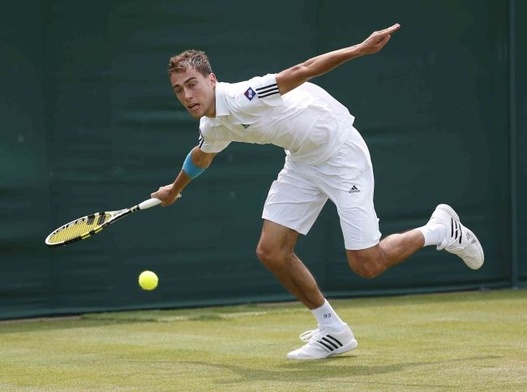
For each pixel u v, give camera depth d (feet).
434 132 76.95
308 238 73.15
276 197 44.27
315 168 43.52
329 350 44.60
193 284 69.97
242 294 71.56
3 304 64.90
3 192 64.49
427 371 40.19
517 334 53.47
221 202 70.64
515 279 80.18
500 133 79.51
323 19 73.41
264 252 44.16
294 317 64.49
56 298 66.23
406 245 44.50
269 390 36.55
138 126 67.97
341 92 74.13
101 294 67.36
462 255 47.47
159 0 68.39
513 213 79.71
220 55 70.33
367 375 39.52
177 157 69.05
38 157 65.36
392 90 75.61
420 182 76.54
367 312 65.98
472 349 47.19
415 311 66.28
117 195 67.51
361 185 43.42
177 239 69.46
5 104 64.49
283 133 42.27
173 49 68.85
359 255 43.45
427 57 76.74
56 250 66.18
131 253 68.13
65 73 66.08
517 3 79.71
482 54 78.64
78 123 66.49
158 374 41.34
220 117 41.29
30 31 65.10
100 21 66.90
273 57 71.87
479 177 78.69
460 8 77.87
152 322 63.00
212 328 59.21
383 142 75.46
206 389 37.17
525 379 37.91
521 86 79.97
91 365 44.80
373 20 75.00
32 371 43.37
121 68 67.46
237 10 70.64
